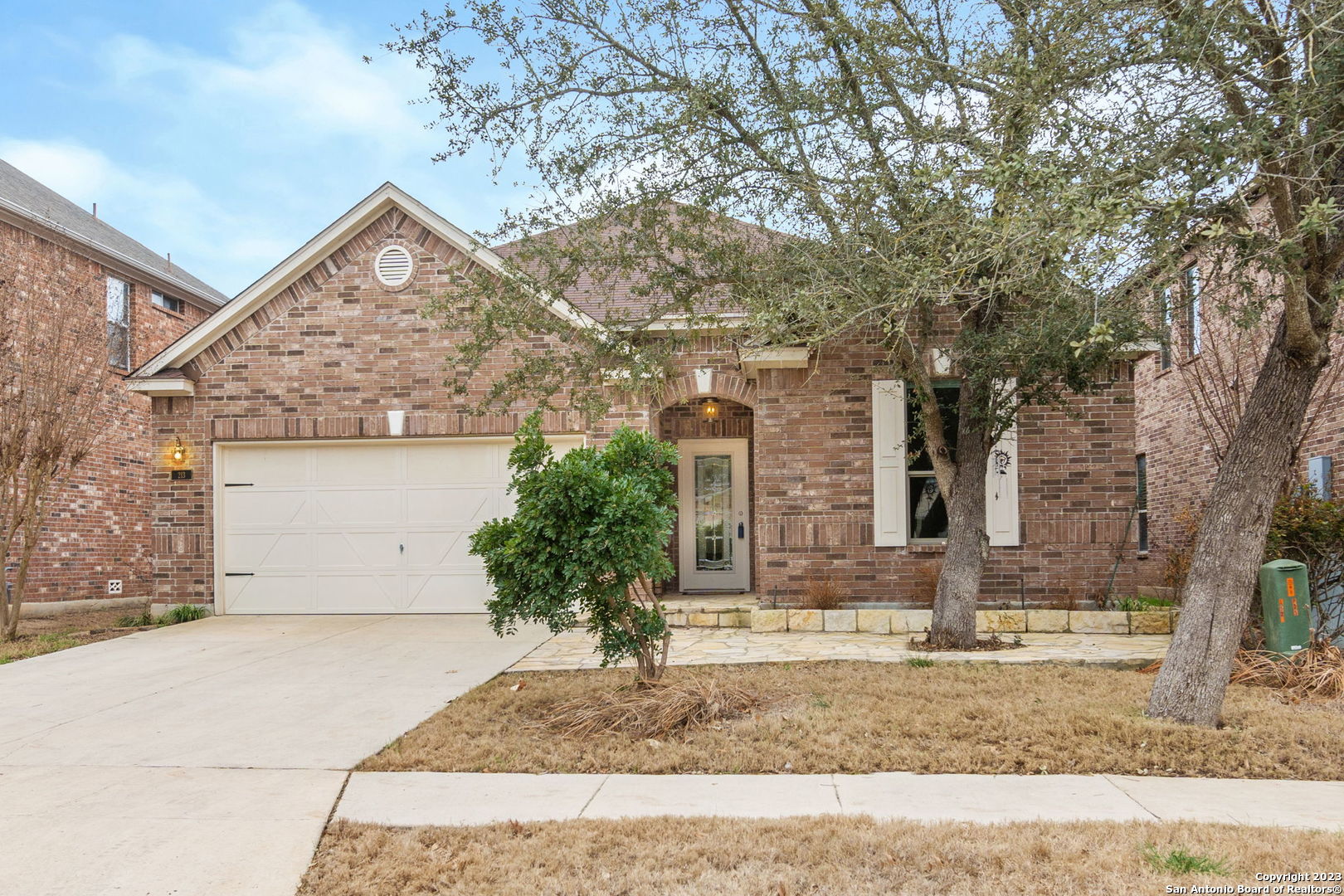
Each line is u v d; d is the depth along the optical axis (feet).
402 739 20.76
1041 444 37.35
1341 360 34.35
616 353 31.35
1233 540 20.63
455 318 34.76
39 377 39.99
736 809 15.83
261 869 13.62
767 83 26.61
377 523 41.50
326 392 41.04
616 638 23.67
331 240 40.73
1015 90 21.04
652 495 23.81
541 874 13.20
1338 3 17.58
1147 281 21.29
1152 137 19.40
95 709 24.21
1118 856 13.05
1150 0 18.94
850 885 12.48
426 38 25.86
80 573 51.93
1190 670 20.58
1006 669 27.14
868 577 37.93
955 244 21.13
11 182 52.95
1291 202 18.81
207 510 41.55
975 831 14.19
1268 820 14.87
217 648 33.58
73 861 13.93
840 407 38.37
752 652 31.01
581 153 27.20
